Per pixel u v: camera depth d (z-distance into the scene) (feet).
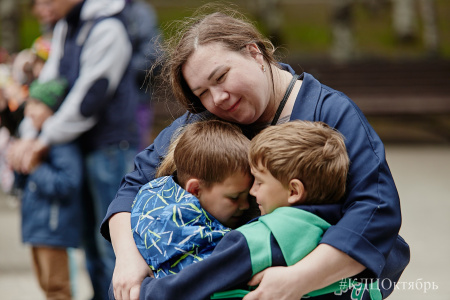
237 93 10.13
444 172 41.68
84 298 21.88
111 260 19.47
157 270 10.03
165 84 11.61
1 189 38.11
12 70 21.16
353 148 10.05
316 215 9.62
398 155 47.93
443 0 100.89
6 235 29.50
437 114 52.95
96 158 19.35
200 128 10.44
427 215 31.50
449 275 23.07
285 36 88.28
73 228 18.83
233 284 9.32
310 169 9.46
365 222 9.51
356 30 91.30
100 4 19.53
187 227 9.84
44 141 18.72
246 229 9.56
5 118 19.74
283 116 10.76
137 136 20.04
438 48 83.10
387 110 53.11
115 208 11.06
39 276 19.49
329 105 10.52
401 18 87.92
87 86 18.95
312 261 9.30
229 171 9.97
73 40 19.51
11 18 62.95
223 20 10.55
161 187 10.53
